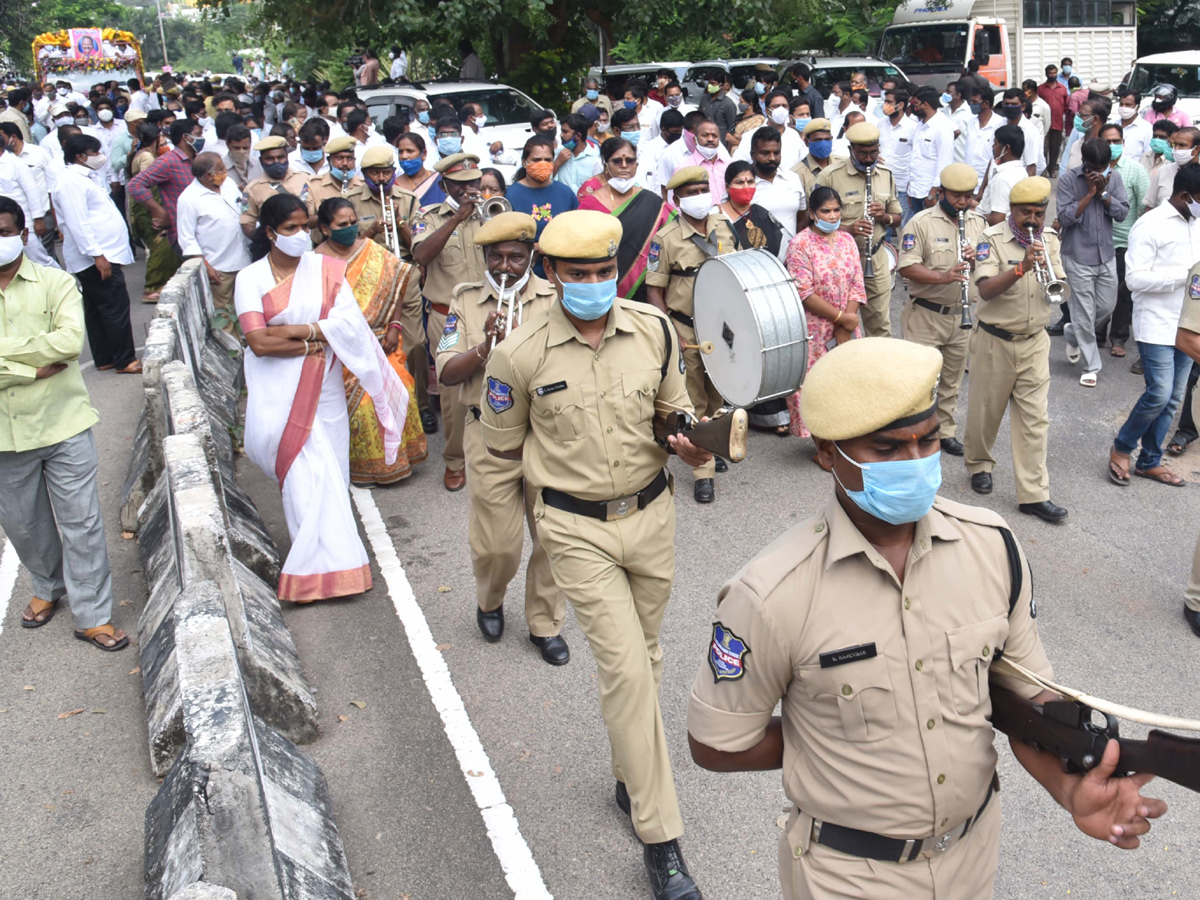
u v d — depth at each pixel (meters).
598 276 3.35
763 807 3.93
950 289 6.89
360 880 3.61
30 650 5.14
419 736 4.38
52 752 4.39
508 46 20.19
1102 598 5.38
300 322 5.30
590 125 10.43
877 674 2.12
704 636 5.09
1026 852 3.69
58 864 3.77
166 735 4.14
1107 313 8.34
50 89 25.31
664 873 3.42
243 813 2.74
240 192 9.88
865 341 2.12
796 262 6.86
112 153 15.42
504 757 4.24
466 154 6.84
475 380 4.52
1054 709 2.09
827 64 18.56
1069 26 22.36
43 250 11.06
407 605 5.45
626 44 25.31
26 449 4.80
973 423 6.51
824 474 7.04
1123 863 3.63
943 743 2.14
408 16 17.38
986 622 2.16
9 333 4.74
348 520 5.47
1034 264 5.87
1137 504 6.48
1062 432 7.62
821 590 2.14
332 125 13.80
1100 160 7.78
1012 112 11.54
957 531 2.18
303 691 4.39
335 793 4.04
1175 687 4.62
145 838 3.70
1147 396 6.45
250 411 5.36
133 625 5.34
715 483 6.95
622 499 3.53
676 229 6.61
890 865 2.21
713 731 2.29
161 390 5.95
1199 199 6.04
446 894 3.54
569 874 3.62
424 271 7.08
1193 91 17.95
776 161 7.72
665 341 3.55
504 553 4.76
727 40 25.62
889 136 12.71
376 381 5.47
